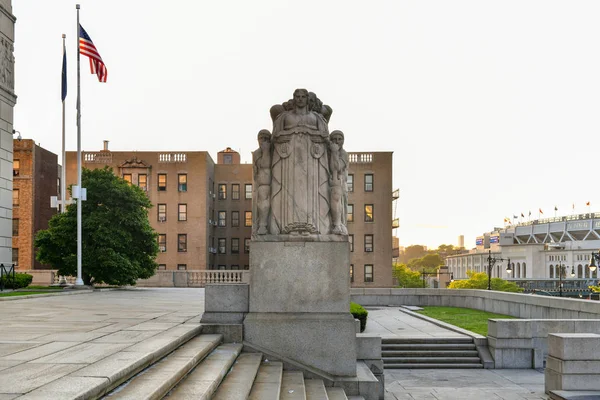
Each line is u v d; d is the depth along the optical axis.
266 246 11.20
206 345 9.41
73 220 35.28
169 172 61.41
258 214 11.60
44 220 59.59
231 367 9.08
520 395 12.71
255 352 10.70
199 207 61.09
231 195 67.00
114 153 61.16
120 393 5.71
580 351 11.62
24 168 56.69
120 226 36.41
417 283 121.12
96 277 35.41
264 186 11.62
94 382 5.48
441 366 16.47
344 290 11.12
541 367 16.39
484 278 93.12
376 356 12.21
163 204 61.19
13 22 30.84
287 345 10.87
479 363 16.67
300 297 11.12
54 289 30.53
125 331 9.85
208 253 62.75
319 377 10.55
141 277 38.03
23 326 10.70
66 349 7.64
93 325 10.91
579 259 151.00
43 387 5.25
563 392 11.23
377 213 61.34
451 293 32.53
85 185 36.06
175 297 24.33
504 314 25.58
